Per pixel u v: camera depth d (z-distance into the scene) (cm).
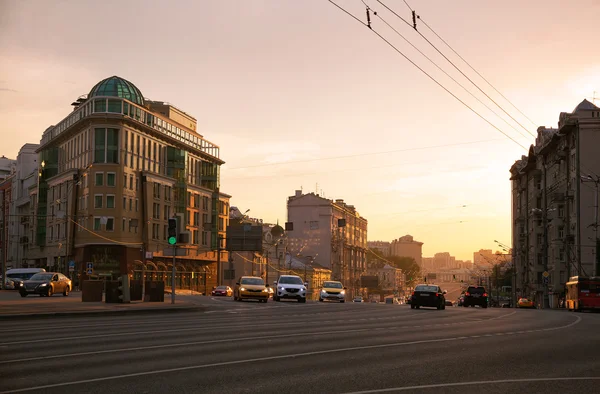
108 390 923
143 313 2980
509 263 15375
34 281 4625
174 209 9869
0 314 2442
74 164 9275
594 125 8131
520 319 3088
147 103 10238
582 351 1562
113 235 8575
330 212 14300
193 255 10244
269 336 1789
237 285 4750
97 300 3709
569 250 8406
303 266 13025
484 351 1506
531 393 951
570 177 8600
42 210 9956
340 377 1066
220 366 1172
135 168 9025
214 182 11194
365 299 17225
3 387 941
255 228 9200
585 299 5369
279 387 963
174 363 1198
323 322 2477
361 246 17362
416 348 1541
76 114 9294
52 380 1001
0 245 12269
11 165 15712
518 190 11938
